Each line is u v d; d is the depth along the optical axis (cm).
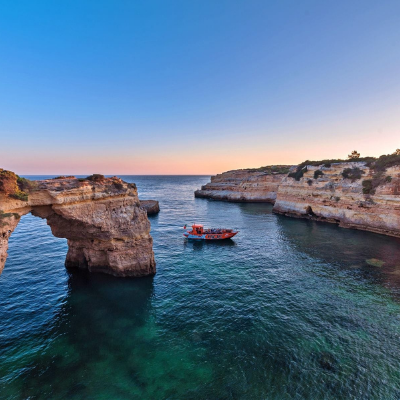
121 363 1473
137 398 1244
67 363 1464
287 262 3156
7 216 1623
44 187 1939
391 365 1455
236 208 8138
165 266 3044
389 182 4525
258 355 1532
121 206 2605
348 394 1266
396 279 2608
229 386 1314
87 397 1248
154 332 1753
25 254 3312
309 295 2272
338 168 5831
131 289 2395
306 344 1627
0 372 1380
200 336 1708
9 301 2128
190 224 5681
